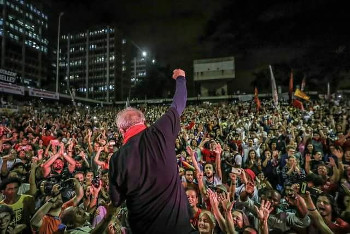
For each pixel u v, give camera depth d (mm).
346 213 3834
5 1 87438
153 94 83938
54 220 3797
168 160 1688
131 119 1931
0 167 6668
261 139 10250
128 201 1683
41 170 5004
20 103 29688
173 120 1820
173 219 1609
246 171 5254
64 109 33188
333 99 32375
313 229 3494
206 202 4199
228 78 68500
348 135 7785
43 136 10234
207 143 9633
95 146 7777
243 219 3793
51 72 111688
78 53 117375
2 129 10922
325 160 7328
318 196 3861
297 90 21656
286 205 4246
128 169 1632
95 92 113875
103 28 115125
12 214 3633
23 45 94562
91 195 4625
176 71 2193
